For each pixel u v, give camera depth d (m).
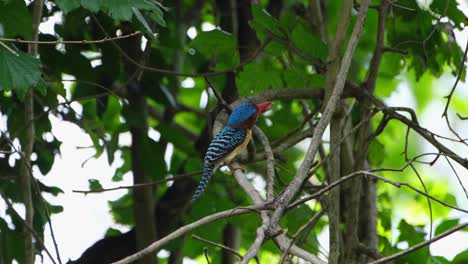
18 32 9.64
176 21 14.27
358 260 12.50
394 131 19.39
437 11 13.38
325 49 12.12
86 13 12.06
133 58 12.91
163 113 16.45
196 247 14.84
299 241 11.97
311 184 13.43
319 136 8.97
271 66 12.99
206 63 15.80
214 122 12.57
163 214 13.70
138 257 7.59
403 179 19.03
